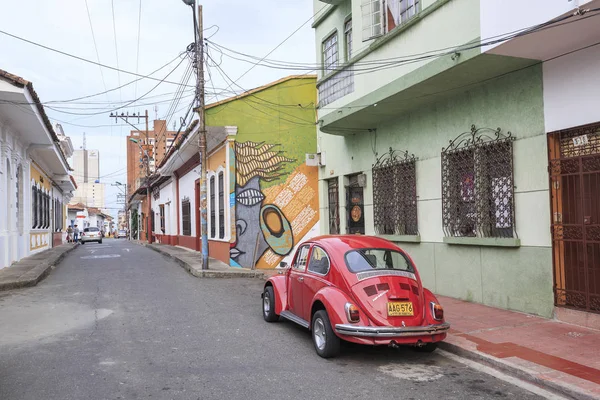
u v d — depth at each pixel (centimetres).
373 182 1291
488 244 900
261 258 1655
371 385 541
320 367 608
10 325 838
